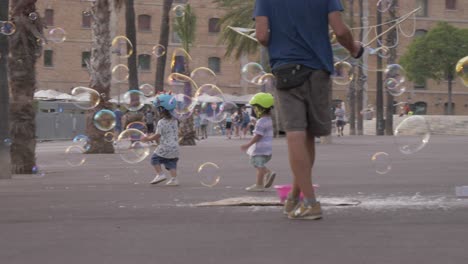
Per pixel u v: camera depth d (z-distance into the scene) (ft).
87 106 57.00
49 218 22.88
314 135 22.06
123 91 174.40
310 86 21.34
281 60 21.44
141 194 32.55
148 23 222.89
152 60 223.10
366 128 194.49
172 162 39.04
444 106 242.78
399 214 22.43
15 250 16.71
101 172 51.47
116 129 114.01
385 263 14.61
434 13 236.63
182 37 119.96
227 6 139.95
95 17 82.94
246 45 140.67
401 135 158.81
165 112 38.68
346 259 15.05
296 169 21.27
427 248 16.20
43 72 213.87
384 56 53.11
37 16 51.19
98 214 23.81
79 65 217.15
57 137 144.46
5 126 44.96
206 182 40.65
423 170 47.55
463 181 38.01
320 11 21.49
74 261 15.29
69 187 37.63
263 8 21.74
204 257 15.48
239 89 229.04
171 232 19.15
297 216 21.40
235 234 18.60
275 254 15.69
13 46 51.03
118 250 16.51
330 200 26.73
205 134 148.15
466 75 32.07
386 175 43.14
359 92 176.24
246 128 157.69
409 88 239.71
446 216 21.83
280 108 21.57
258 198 28.58
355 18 225.56
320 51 21.43
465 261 14.74
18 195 32.24
